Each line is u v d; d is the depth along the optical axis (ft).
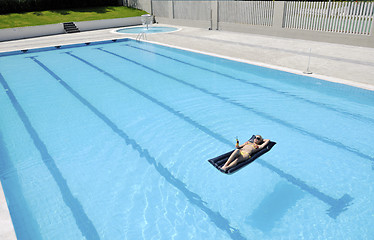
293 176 17.83
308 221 14.48
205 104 28.27
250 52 43.60
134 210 15.66
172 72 38.58
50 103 29.94
